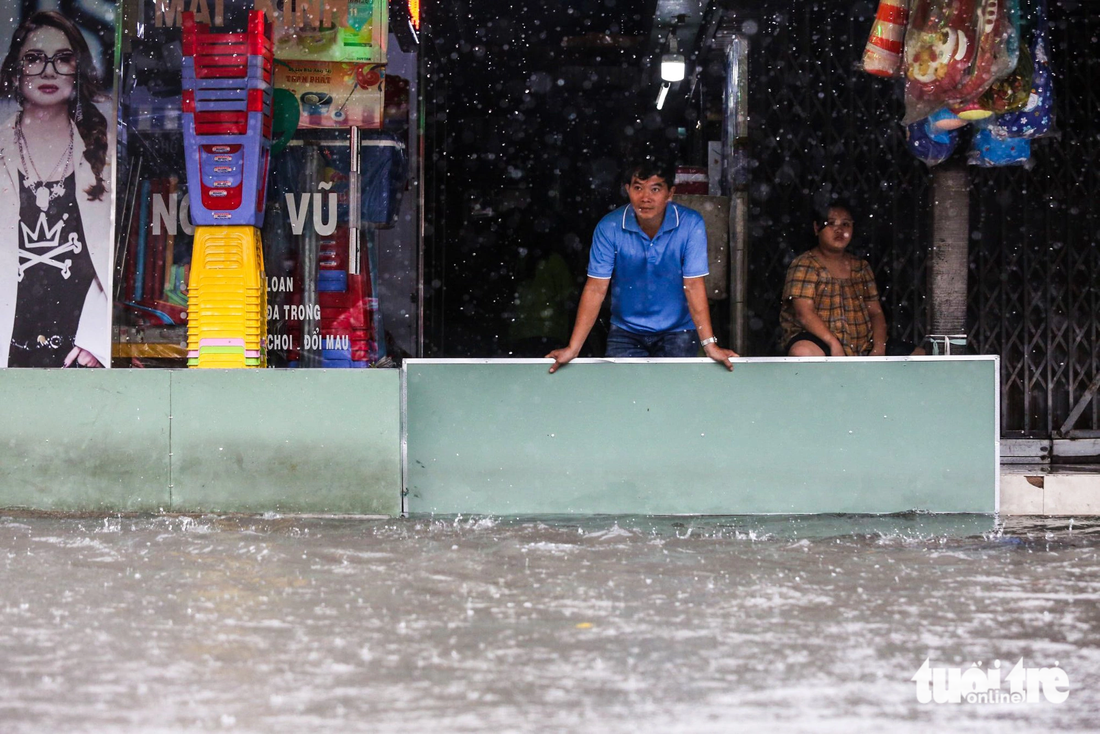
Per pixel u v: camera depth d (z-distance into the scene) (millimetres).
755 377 22922
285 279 27953
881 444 22953
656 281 24125
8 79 27547
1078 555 18453
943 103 24281
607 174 46719
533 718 10320
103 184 27641
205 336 25500
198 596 15148
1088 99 30969
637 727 10109
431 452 23031
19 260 27719
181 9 27562
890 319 31125
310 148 27938
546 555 18266
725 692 11094
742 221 31312
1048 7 30797
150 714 10461
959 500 23062
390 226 28234
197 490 23156
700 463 22922
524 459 22953
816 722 10297
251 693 11047
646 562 17656
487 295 44969
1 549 18719
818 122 31234
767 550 18828
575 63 46594
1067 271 31203
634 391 22953
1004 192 31125
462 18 44188
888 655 12383
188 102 25297
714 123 35875
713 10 32281
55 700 10867
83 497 23297
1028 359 31266
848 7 31031
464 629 13430
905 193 31062
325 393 23031
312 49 27766
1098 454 31062
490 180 46188
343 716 10391
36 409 23359
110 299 27484
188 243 27531
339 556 18125
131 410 23234
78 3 27500
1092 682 11578
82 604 14672
